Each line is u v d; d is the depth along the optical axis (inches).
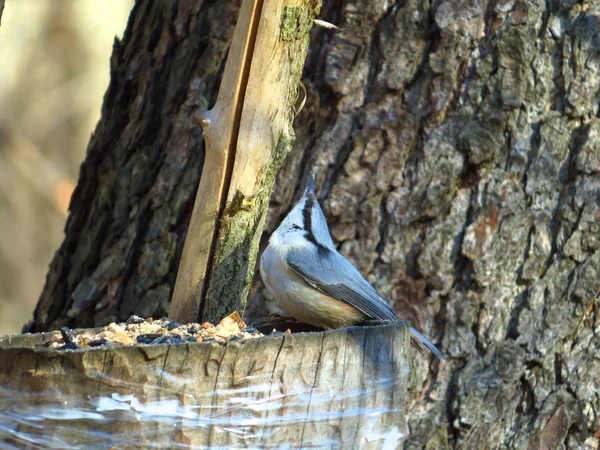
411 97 327.9
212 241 267.3
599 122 323.6
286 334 211.3
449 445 317.7
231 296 270.7
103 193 363.6
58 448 188.2
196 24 357.7
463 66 325.7
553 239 322.3
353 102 333.1
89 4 962.1
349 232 327.6
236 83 261.9
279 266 300.2
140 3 383.9
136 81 366.9
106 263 354.9
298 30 259.6
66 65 951.0
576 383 321.4
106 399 189.5
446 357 319.6
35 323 377.7
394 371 227.8
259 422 201.8
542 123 323.3
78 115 944.3
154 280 344.2
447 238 320.5
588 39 326.3
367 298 298.0
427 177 322.7
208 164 268.2
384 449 224.7
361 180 327.9
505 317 320.2
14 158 891.4
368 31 332.8
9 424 189.0
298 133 337.7
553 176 322.3
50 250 893.8
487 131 320.5
